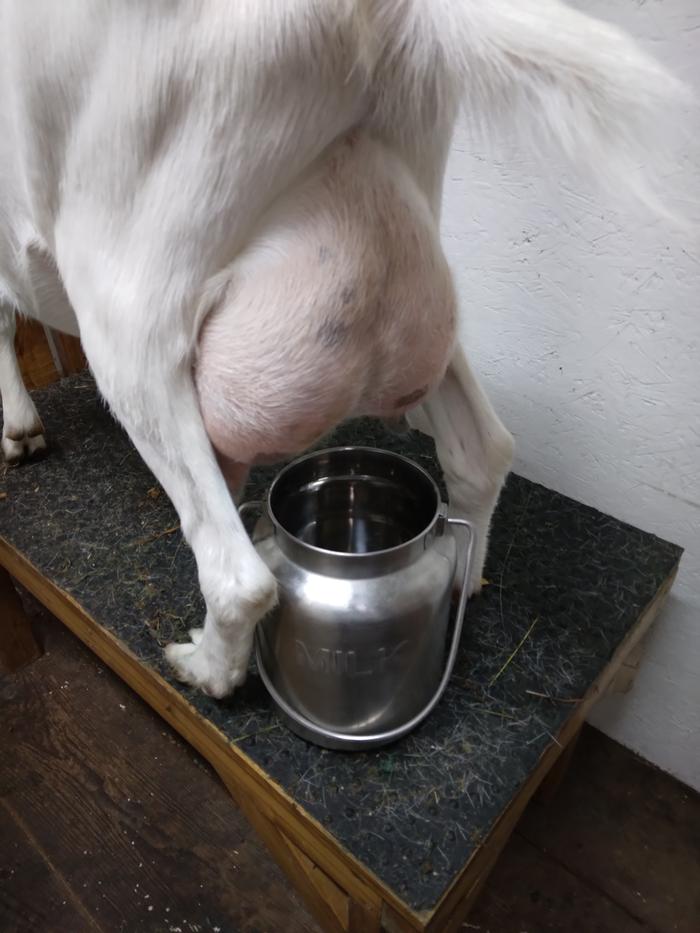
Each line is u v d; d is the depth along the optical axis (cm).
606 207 77
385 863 62
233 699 77
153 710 118
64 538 100
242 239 50
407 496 76
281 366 53
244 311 52
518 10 41
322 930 91
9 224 70
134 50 44
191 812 104
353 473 78
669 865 98
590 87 42
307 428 58
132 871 97
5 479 112
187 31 42
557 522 98
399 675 68
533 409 98
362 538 82
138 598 90
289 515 77
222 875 97
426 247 53
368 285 50
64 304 82
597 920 92
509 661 81
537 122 45
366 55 41
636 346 83
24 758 112
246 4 40
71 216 56
